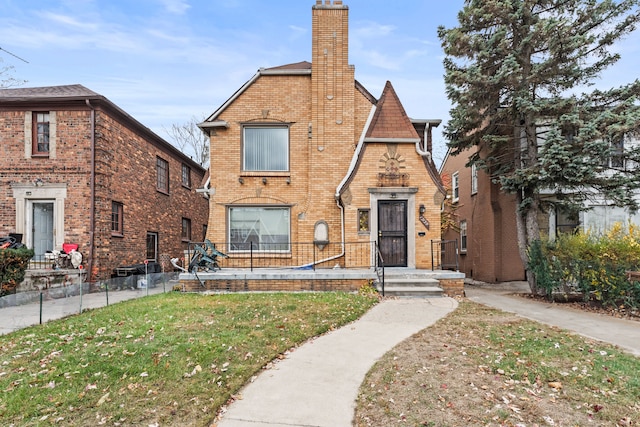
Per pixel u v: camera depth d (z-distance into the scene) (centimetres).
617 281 834
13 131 1236
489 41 1109
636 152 1015
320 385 435
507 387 423
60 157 1230
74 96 1208
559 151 968
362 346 570
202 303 844
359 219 1205
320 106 1294
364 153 1211
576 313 812
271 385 435
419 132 1366
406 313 783
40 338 607
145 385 419
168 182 1797
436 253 1186
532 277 1078
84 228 1214
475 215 1667
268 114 1312
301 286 1029
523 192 1145
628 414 363
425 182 1204
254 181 1301
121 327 652
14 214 1226
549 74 1048
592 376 448
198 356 499
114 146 1318
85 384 424
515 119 1181
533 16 1085
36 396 396
